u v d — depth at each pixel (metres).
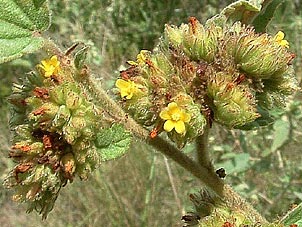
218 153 0.20
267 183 0.20
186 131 0.09
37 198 0.09
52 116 0.09
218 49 0.10
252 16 0.11
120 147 0.09
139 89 0.09
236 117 0.09
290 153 0.20
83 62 0.09
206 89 0.09
